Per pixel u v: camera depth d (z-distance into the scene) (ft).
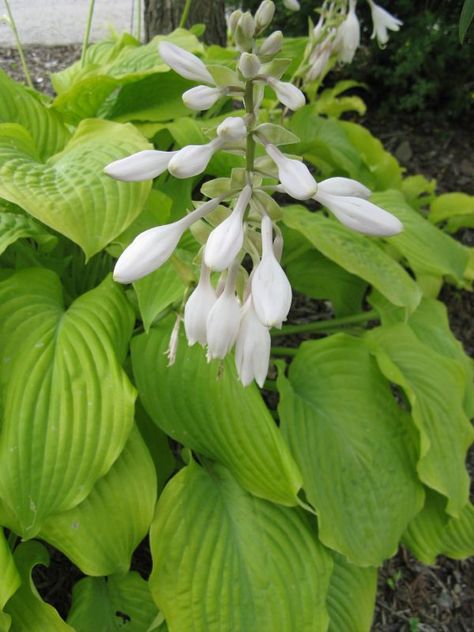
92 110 1.98
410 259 1.80
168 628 1.23
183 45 2.00
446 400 1.63
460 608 1.76
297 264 2.09
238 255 0.91
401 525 1.46
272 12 0.88
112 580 1.41
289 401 1.48
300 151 2.25
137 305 1.56
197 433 1.36
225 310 0.86
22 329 1.32
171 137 2.06
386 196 2.06
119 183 1.34
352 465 1.46
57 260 1.73
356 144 2.56
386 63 3.52
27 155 1.46
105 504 1.25
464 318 2.61
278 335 2.14
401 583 1.80
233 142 0.89
